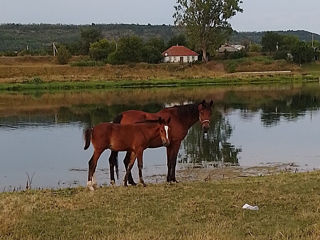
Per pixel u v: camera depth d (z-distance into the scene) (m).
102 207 10.84
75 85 66.31
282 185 12.79
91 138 13.27
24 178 18.38
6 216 9.88
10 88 64.50
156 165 20.30
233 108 42.22
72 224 9.63
